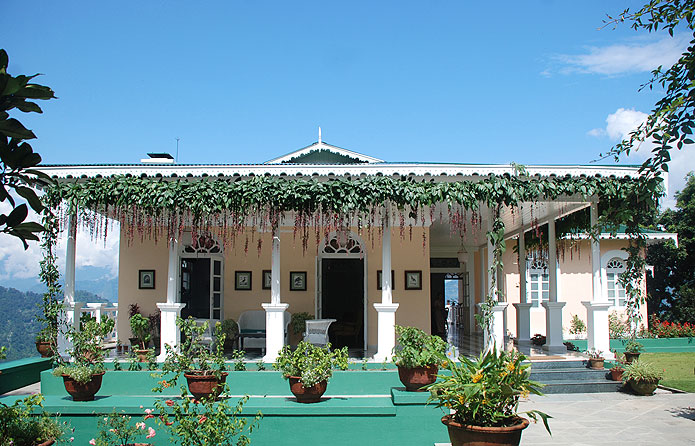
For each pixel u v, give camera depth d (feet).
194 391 24.31
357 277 46.93
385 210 32.96
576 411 29.07
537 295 59.11
